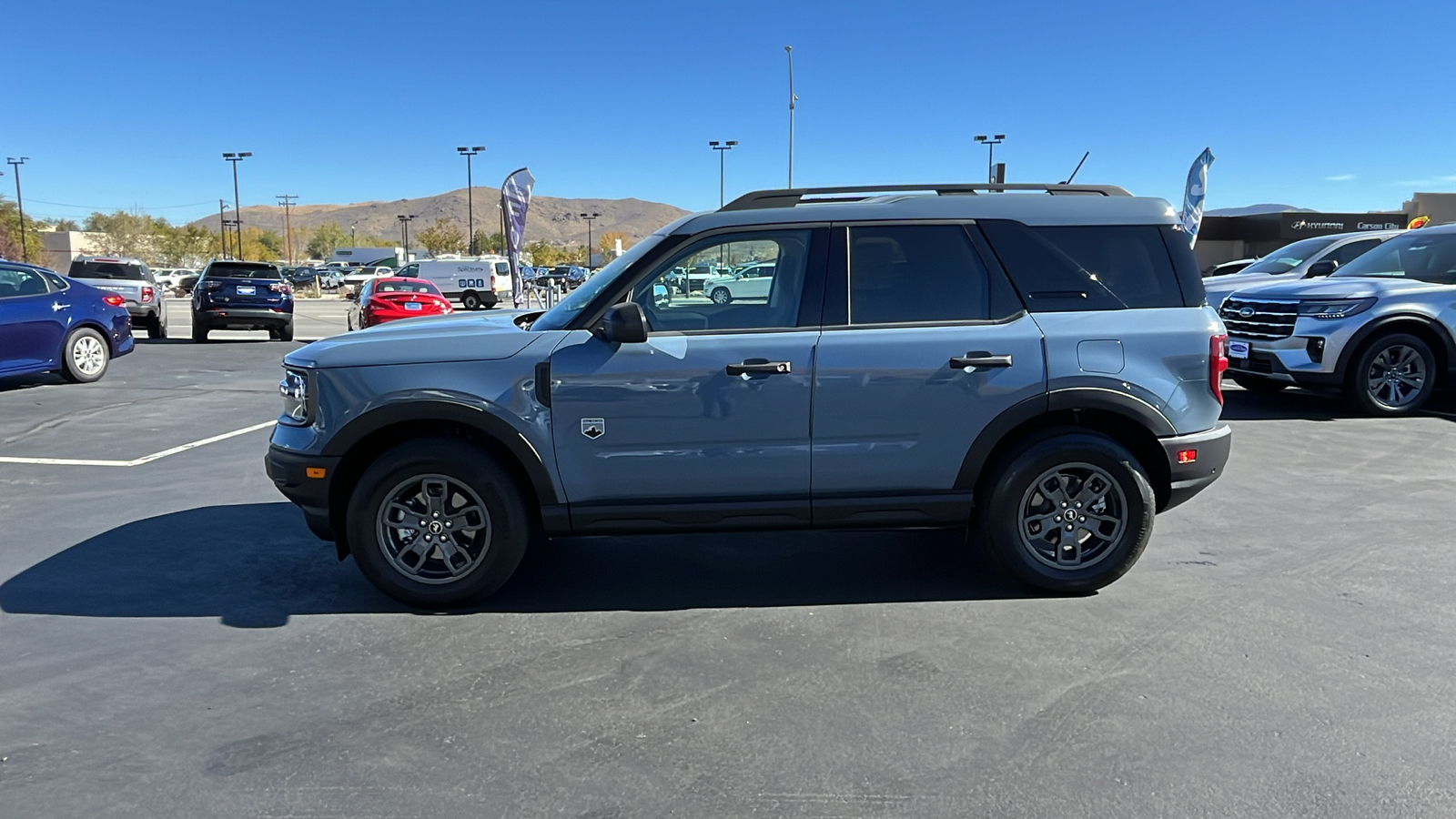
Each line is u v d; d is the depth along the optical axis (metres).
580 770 2.96
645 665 3.72
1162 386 4.27
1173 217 4.41
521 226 12.73
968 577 4.74
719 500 4.25
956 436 4.23
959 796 2.81
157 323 20.64
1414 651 3.80
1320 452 7.52
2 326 10.91
